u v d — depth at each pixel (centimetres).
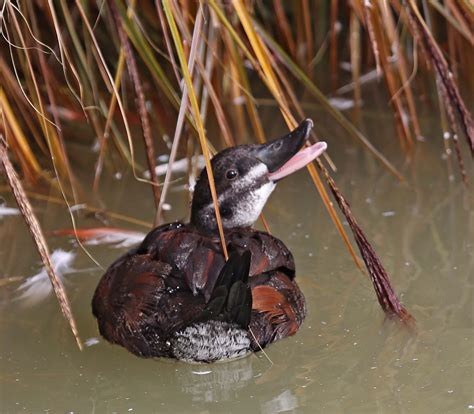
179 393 684
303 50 1155
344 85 1150
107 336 722
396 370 696
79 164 1012
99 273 843
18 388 692
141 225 913
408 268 829
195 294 684
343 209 755
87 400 678
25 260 867
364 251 757
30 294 817
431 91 1110
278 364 709
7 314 789
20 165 977
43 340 750
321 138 1057
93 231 898
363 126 1074
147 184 978
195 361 691
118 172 998
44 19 1053
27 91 981
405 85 992
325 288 805
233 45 888
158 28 1088
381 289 757
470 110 1050
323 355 717
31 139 1008
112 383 696
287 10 1193
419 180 970
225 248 680
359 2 912
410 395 666
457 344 723
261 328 683
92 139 1047
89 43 926
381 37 936
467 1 802
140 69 1067
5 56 985
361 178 980
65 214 933
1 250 884
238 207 764
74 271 848
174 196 957
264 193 766
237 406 668
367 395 669
